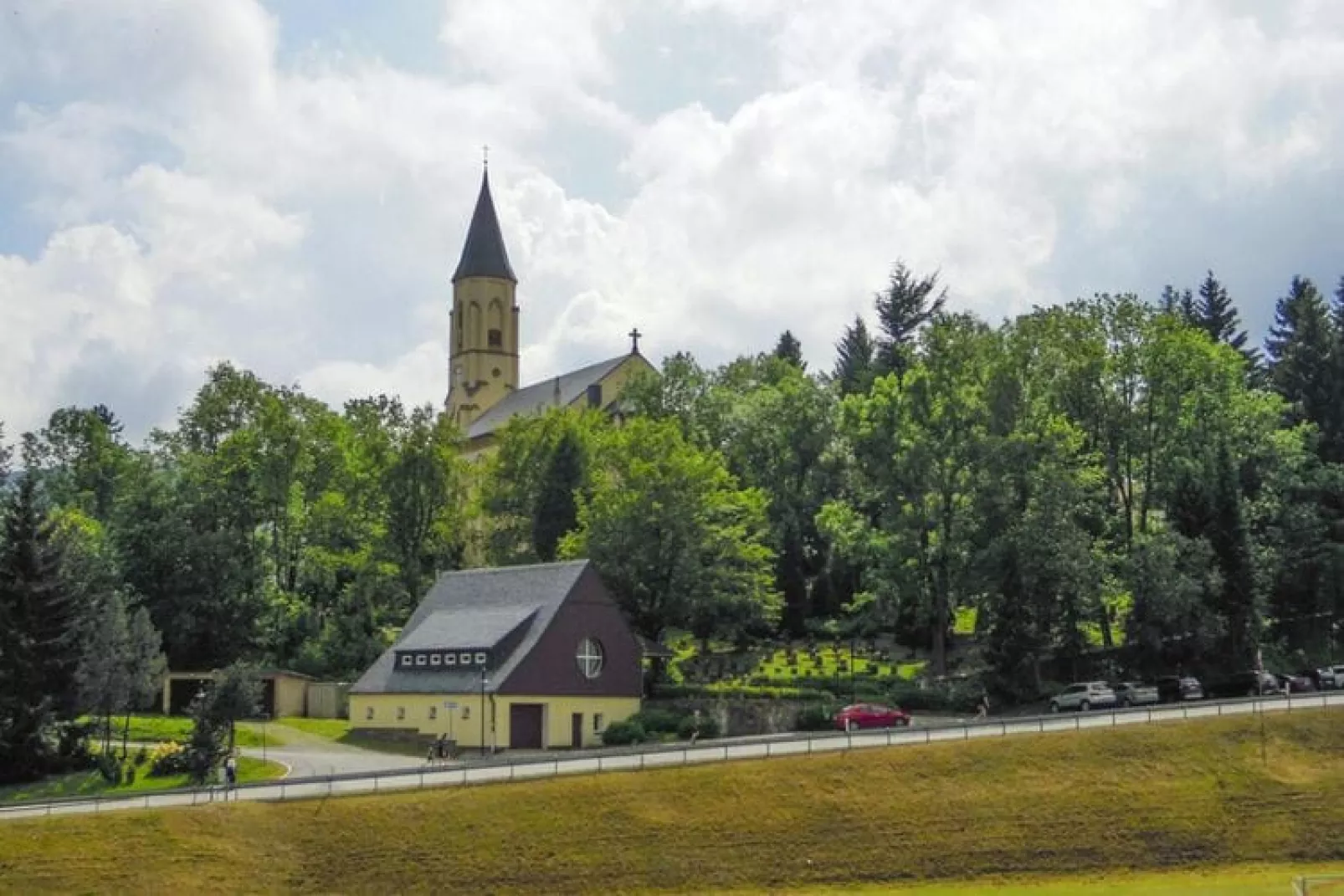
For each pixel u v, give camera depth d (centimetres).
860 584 12638
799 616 12462
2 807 6088
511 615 9344
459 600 10044
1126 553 10581
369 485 12794
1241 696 9494
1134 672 10056
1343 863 6419
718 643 12206
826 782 6838
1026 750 7206
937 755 7125
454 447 13162
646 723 9144
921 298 16175
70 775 8012
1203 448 10838
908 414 10831
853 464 12369
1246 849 6538
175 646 11406
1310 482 11200
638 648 9556
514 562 12169
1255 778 7038
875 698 9581
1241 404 11175
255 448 12488
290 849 5994
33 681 7988
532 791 6556
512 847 6178
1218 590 9838
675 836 6362
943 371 10769
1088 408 11181
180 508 12094
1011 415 10550
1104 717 7688
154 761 8056
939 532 10662
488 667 8994
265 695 10850
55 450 13800
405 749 9094
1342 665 10162
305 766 8175
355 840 6094
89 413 14000
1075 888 6116
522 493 12838
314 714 10962
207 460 12612
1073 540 9762
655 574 10619
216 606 11606
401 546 12606
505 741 8806
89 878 5603
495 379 19950
